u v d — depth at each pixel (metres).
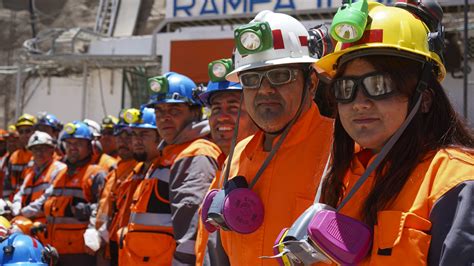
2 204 4.87
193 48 11.38
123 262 3.83
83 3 19.33
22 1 19.56
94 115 13.65
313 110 2.29
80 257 5.79
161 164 3.85
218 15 11.58
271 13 2.35
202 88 3.97
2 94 17.09
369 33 1.62
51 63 13.44
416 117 1.63
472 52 6.92
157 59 12.00
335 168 1.83
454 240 1.39
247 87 2.29
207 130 3.92
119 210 5.18
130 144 5.73
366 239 1.56
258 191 2.23
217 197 2.21
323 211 1.61
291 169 2.19
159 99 3.92
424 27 1.68
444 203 1.46
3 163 8.90
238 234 2.23
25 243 3.27
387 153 1.64
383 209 1.58
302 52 2.27
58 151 8.01
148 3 17.42
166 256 3.70
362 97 1.63
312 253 1.61
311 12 10.81
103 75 13.69
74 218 5.84
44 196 6.04
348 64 1.67
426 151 1.60
